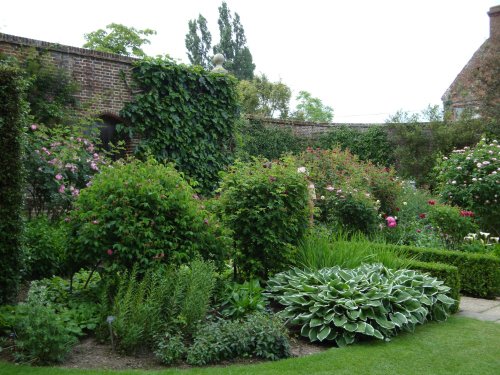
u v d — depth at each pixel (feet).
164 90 34.32
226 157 37.93
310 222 20.77
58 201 23.04
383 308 14.99
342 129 60.13
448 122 55.47
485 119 54.29
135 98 33.30
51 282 17.24
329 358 12.81
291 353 13.48
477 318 18.47
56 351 12.01
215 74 37.06
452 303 17.34
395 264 19.44
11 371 11.12
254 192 19.04
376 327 14.75
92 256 15.40
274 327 13.51
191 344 13.30
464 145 53.21
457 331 15.80
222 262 17.29
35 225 21.02
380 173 37.76
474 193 34.42
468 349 13.91
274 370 11.91
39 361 11.96
